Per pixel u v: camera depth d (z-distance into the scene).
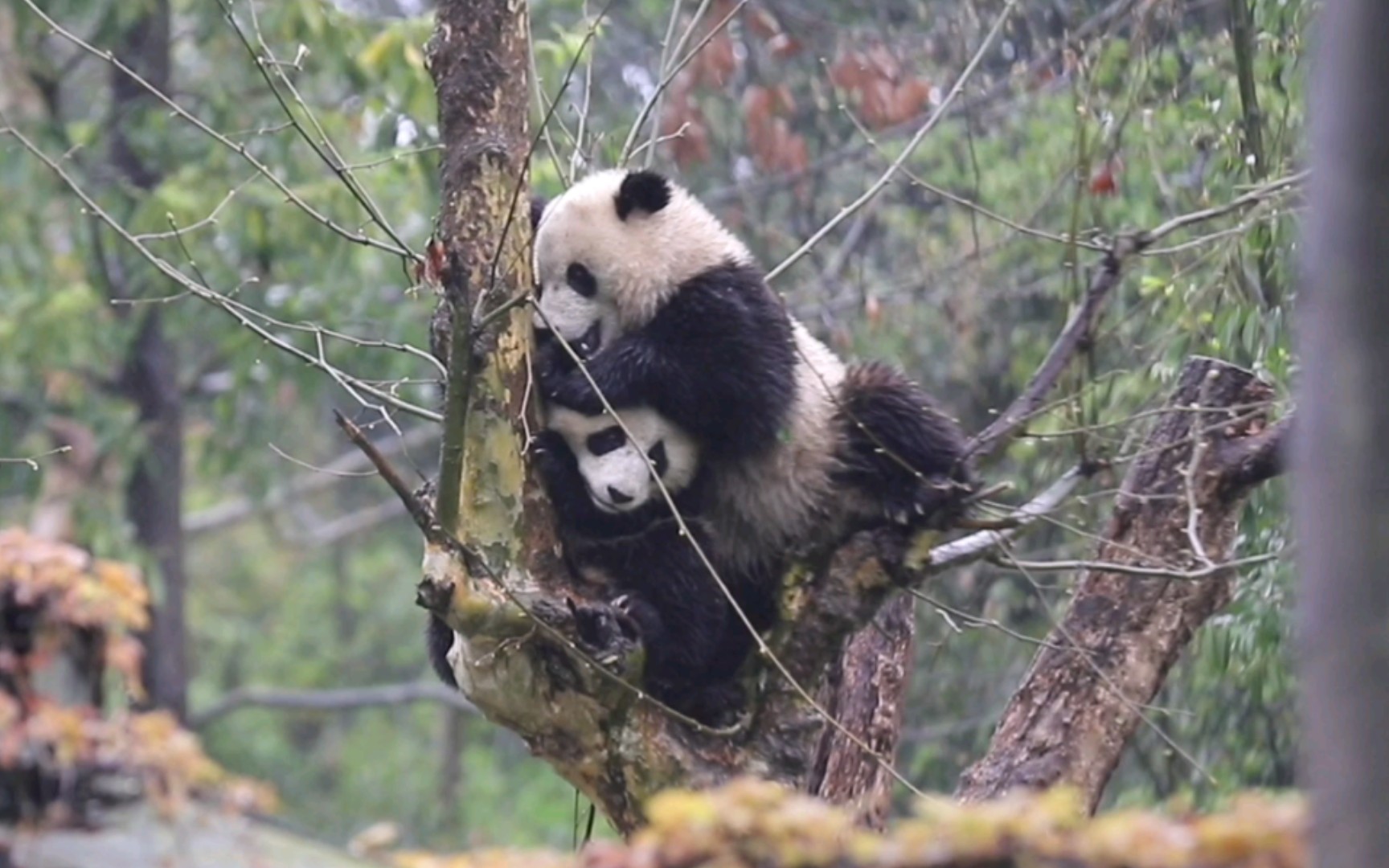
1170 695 13.79
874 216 16.52
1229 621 11.27
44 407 20.45
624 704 7.51
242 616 34.66
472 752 32.12
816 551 8.03
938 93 15.27
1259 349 10.41
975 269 14.82
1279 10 10.84
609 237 9.12
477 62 7.46
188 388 22.27
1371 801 3.55
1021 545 14.96
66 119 22.67
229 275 17.80
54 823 11.98
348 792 31.11
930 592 13.58
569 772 7.68
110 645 11.16
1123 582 8.95
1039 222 14.38
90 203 7.71
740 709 8.04
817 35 18.11
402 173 15.95
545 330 8.95
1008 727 8.96
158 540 21.66
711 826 4.69
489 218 7.39
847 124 17.88
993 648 16.08
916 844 4.54
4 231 19.38
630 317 9.13
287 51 17.81
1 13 20.16
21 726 10.55
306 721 34.56
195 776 10.72
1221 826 4.21
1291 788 12.89
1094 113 11.11
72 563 10.66
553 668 7.41
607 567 8.20
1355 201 3.57
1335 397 3.60
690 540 7.61
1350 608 3.58
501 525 7.38
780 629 7.91
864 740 9.02
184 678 21.72
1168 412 8.41
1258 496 11.12
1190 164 12.84
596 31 8.46
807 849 4.64
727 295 8.95
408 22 16.20
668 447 8.64
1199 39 13.48
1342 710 3.58
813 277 17.36
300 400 22.02
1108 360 12.98
